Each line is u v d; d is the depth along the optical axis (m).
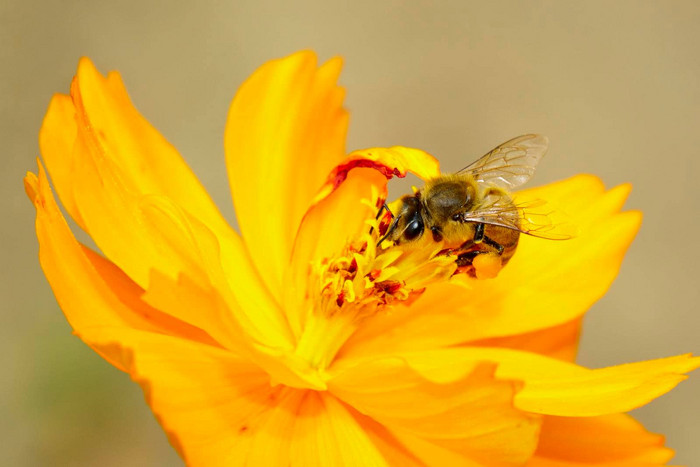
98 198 0.17
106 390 0.23
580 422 0.18
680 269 0.31
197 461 0.17
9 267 0.26
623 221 0.19
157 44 0.31
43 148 0.17
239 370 0.17
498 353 0.18
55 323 0.24
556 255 0.19
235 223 0.29
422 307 0.18
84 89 0.18
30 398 0.23
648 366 0.17
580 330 0.19
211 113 0.30
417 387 0.17
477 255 0.18
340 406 0.17
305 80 0.19
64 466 0.23
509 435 0.16
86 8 0.31
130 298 0.17
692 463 0.28
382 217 0.18
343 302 0.18
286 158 0.18
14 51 0.29
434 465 0.17
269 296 0.18
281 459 0.17
